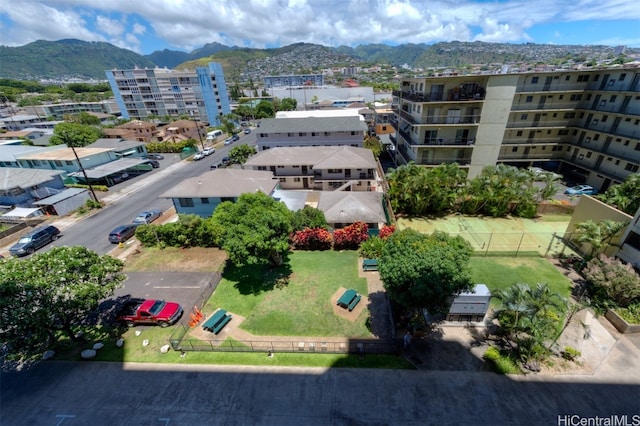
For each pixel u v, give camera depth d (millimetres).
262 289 21266
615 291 17406
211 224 26812
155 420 12969
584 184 39000
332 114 70125
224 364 15555
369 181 39500
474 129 37000
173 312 18438
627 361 14695
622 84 33250
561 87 37594
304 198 34094
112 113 127000
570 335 16250
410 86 44062
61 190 41031
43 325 14203
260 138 50031
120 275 18203
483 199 30906
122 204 39125
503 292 14836
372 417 12703
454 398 13312
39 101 130625
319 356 15773
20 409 13688
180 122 80875
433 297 13688
